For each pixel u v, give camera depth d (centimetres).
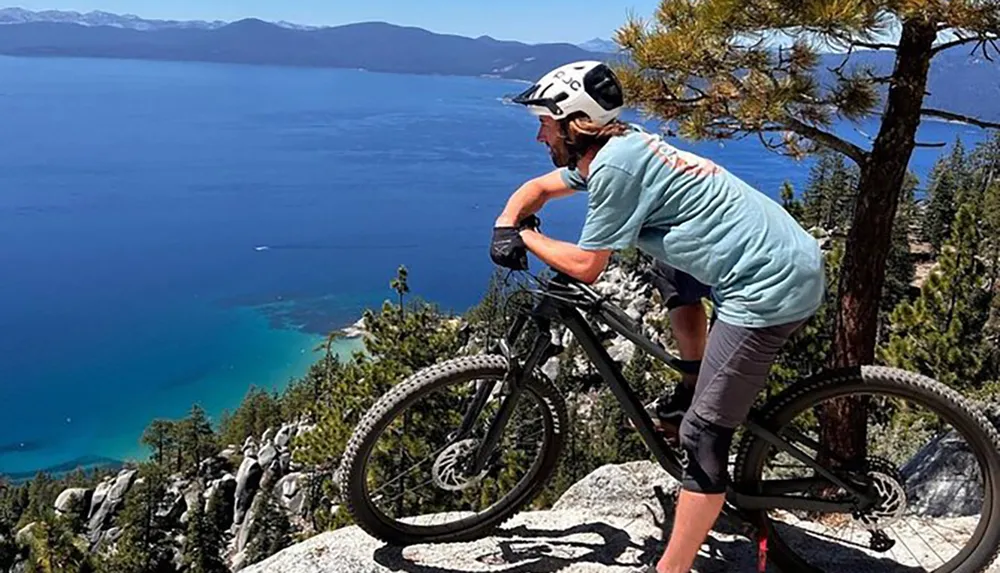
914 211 5806
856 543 319
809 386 278
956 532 325
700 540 259
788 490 286
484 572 297
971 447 276
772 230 238
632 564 303
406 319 1619
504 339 282
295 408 5859
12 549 2662
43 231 18375
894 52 551
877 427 840
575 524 328
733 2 469
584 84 239
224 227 18862
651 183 236
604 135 244
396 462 337
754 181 12019
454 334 1622
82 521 4969
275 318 11462
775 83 530
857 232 611
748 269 235
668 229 242
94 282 13850
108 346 10431
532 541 317
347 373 1692
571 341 332
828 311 1012
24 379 9244
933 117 572
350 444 282
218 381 9150
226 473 5372
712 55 525
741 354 241
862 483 280
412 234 17538
